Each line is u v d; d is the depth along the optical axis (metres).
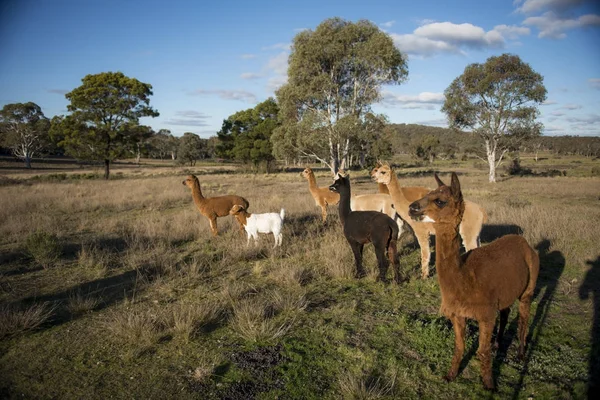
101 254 8.41
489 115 32.78
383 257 6.40
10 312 5.31
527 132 32.69
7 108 72.50
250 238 9.45
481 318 3.53
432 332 4.59
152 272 7.45
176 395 3.67
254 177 40.72
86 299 5.92
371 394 3.56
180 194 20.53
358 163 55.25
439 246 3.61
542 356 4.21
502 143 35.09
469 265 3.65
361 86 34.41
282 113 34.53
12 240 10.11
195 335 4.80
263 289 6.45
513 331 4.82
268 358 4.27
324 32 31.97
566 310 5.37
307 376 3.93
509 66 33.09
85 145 38.66
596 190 21.72
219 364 4.17
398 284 6.48
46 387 3.84
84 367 4.18
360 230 6.59
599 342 4.42
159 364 4.21
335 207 15.16
